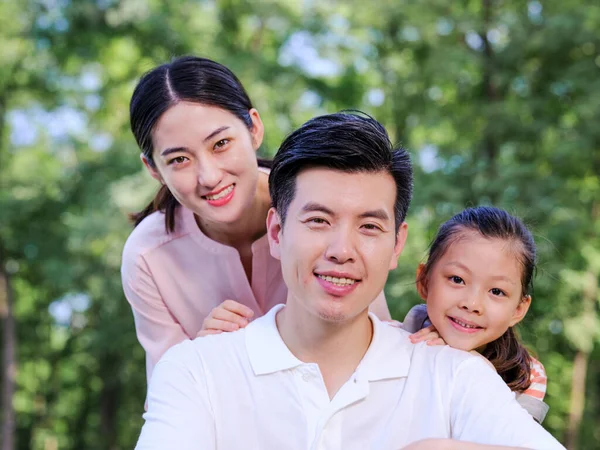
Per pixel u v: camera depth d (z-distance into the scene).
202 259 2.74
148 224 2.79
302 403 1.92
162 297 2.78
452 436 1.96
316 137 1.84
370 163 1.83
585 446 13.50
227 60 12.49
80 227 11.49
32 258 13.54
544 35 10.81
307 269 1.84
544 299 10.45
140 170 12.68
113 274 12.46
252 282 2.80
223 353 2.02
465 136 11.90
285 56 13.75
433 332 2.16
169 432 1.92
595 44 10.93
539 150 11.37
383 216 1.84
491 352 2.54
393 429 1.93
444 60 11.17
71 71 13.96
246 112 2.51
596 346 11.46
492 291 2.37
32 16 13.09
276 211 1.95
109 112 14.21
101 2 12.68
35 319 16.36
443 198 9.89
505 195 10.15
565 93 11.29
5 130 14.48
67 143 13.96
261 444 1.94
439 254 2.43
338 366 1.96
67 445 18.27
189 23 13.09
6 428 14.16
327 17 13.27
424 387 1.99
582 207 10.52
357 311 1.86
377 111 13.24
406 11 11.57
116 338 13.49
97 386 17.09
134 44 13.17
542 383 2.62
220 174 2.41
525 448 1.78
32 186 13.34
